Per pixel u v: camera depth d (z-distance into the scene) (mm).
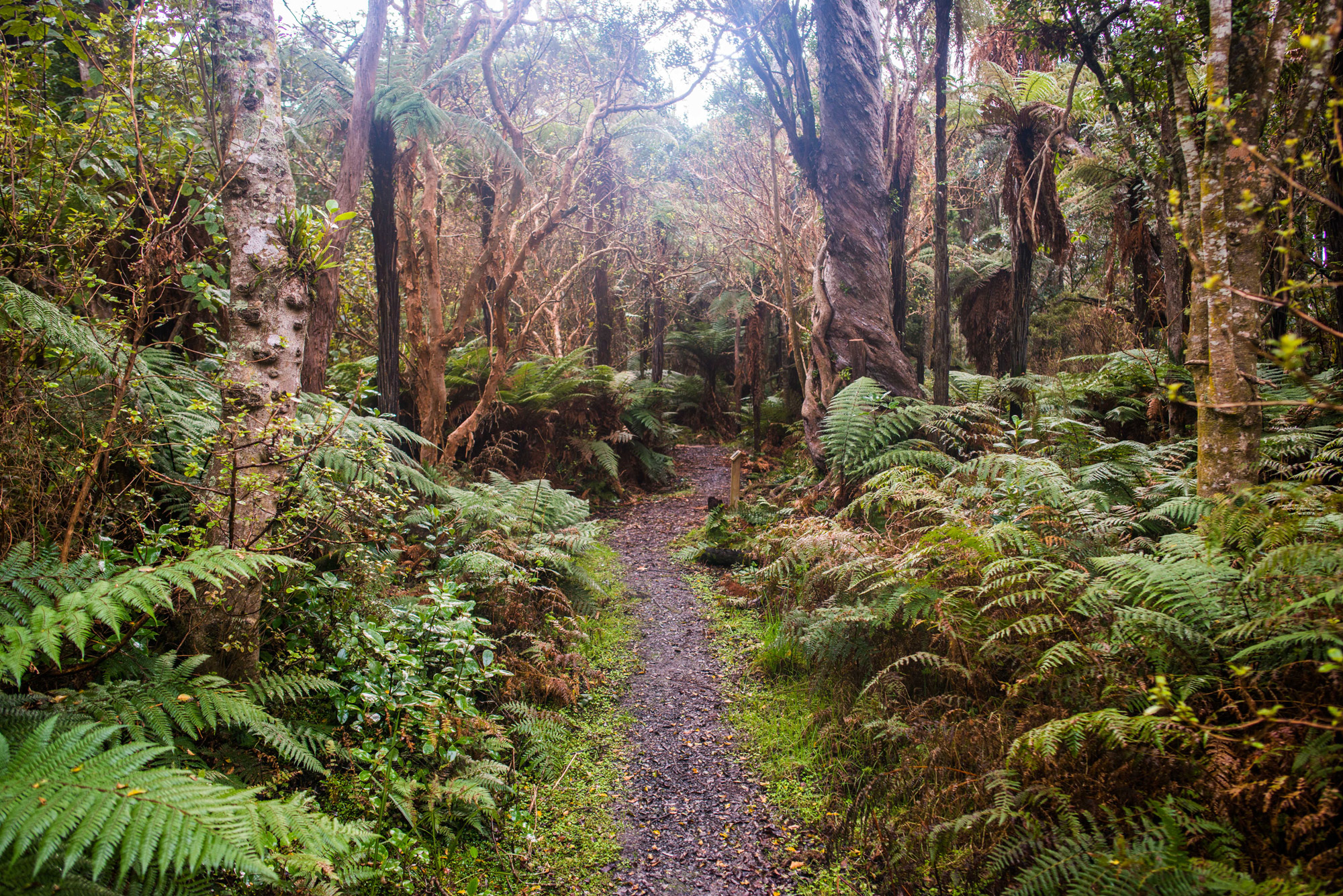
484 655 3781
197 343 4902
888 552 4598
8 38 4332
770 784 3645
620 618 5949
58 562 2402
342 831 2402
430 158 7844
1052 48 7211
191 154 3471
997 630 3463
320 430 3248
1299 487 3088
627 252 14797
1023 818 2615
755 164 13008
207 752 2674
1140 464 5457
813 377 8812
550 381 10891
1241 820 2299
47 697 2213
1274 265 5074
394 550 4789
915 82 9273
